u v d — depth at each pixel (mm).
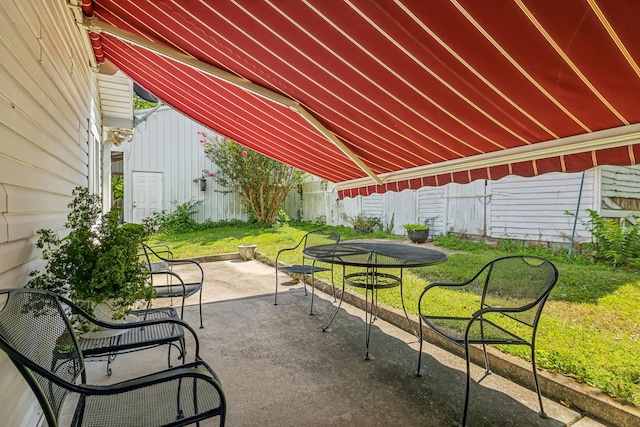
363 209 13016
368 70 2334
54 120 2764
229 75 3027
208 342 3516
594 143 2430
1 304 1672
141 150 12383
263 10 2002
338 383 2736
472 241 9508
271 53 2479
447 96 2395
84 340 2225
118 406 1642
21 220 1987
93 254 2377
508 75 2002
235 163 12984
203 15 2289
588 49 1641
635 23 1405
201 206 13367
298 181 14156
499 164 3148
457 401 2496
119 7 2730
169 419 1549
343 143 4023
